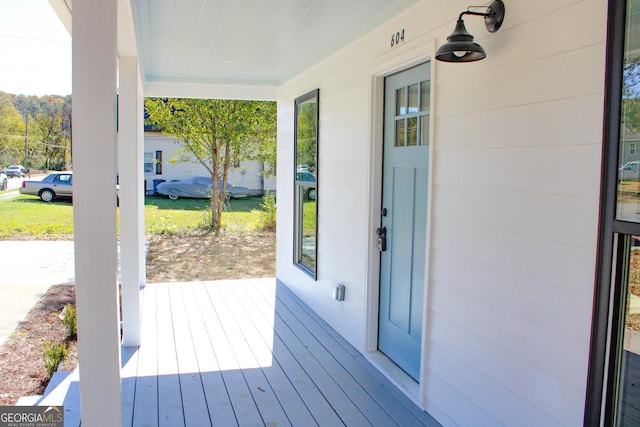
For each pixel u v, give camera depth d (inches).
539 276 78.9
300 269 217.2
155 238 416.8
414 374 130.1
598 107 67.6
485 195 92.0
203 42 162.6
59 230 402.3
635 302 63.0
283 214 248.2
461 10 99.3
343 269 167.8
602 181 65.1
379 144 143.7
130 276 156.2
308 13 129.6
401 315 136.6
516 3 82.6
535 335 79.9
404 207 133.1
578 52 70.6
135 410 116.3
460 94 99.7
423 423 110.3
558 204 74.9
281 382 132.2
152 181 660.1
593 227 68.7
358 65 152.0
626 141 62.4
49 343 161.2
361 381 133.1
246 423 110.6
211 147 431.2
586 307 70.2
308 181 209.9
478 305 95.0
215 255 357.1
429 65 119.0
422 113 122.6
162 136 649.0
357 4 121.6
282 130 248.2
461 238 100.0
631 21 61.8
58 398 121.0
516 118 83.4
